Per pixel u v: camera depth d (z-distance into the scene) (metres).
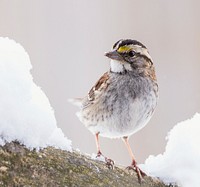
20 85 6.43
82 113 8.90
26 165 6.14
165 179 7.50
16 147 6.22
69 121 14.69
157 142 14.45
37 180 6.07
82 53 17.67
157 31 17.31
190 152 7.62
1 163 6.01
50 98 16.06
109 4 18.45
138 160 14.10
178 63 16.64
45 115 6.55
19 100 6.38
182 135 7.73
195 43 16.91
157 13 17.62
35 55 17.38
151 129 14.77
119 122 8.38
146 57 8.56
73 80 16.84
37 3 18.28
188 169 7.54
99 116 8.45
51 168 6.29
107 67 17.34
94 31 18.09
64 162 6.49
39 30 17.91
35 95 6.74
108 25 18.05
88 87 16.64
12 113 6.26
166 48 16.97
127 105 8.33
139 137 14.40
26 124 6.34
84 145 13.99
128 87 8.39
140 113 8.39
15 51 6.75
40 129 6.46
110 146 13.96
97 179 6.59
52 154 6.50
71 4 18.61
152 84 8.53
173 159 7.64
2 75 6.40
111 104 8.35
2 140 6.16
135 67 8.45
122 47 8.48
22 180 5.96
